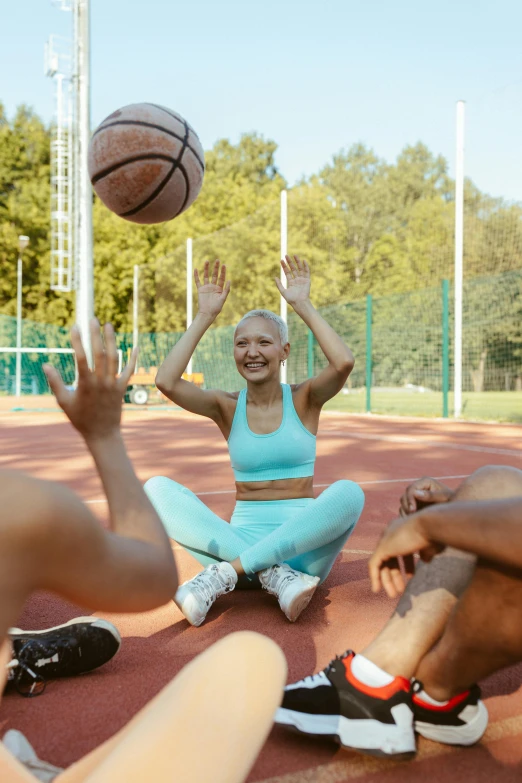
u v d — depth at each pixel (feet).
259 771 5.00
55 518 2.40
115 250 112.06
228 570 8.37
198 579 8.29
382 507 16.17
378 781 4.88
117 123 9.26
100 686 6.49
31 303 115.03
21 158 119.03
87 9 60.03
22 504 2.34
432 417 50.52
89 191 59.47
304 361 69.92
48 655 6.43
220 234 102.27
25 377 102.12
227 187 126.72
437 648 4.92
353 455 27.30
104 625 6.68
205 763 2.84
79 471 22.91
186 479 21.34
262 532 9.18
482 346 81.46
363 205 113.50
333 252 106.63
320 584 10.17
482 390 81.76
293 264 9.46
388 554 4.14
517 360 82.28
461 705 5.12
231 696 2.98
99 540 2.60
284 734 5.58
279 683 3.10
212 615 8.77
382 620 8.52
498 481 4.94
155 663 7.11
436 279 100.73
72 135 76.79
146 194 9.32
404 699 4.98
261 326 9.27
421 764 5.11
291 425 9.36
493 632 4.36
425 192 114.32
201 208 124.06
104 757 3.12
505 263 87.92
